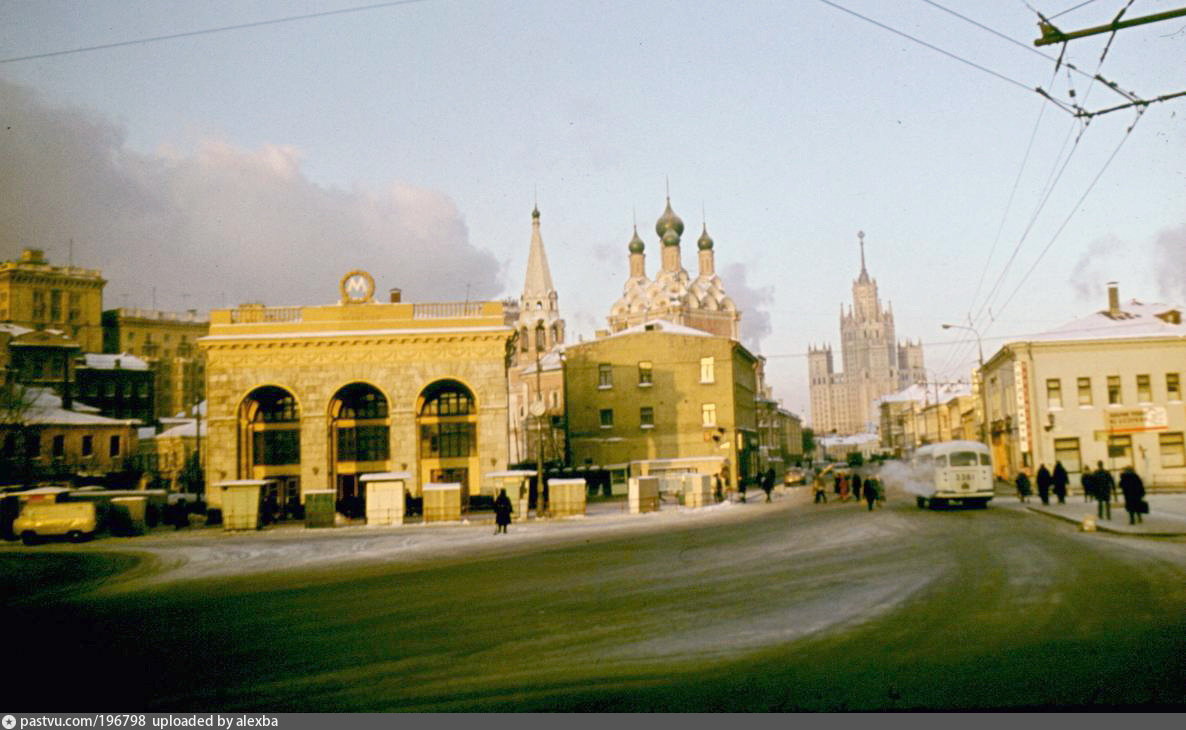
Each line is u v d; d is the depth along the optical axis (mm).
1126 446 53438
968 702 8289
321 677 10281
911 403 131000
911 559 19609
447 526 40969
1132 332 55219
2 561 29906
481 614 14430
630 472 65312
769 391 116562
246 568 24891
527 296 125250
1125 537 23359
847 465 105000
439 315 51219
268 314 51281
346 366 50156
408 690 9555
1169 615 11953
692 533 30203
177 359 124875
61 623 15258
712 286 134125
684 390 67312
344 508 48750
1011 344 54531
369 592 17891
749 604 14328
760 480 77812
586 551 24922
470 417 53406
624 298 138750
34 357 82375
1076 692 8492
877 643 10961
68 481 62594
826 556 20891
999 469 67438
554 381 85562
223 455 49406
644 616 13602
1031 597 13852
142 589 20547
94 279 98188
